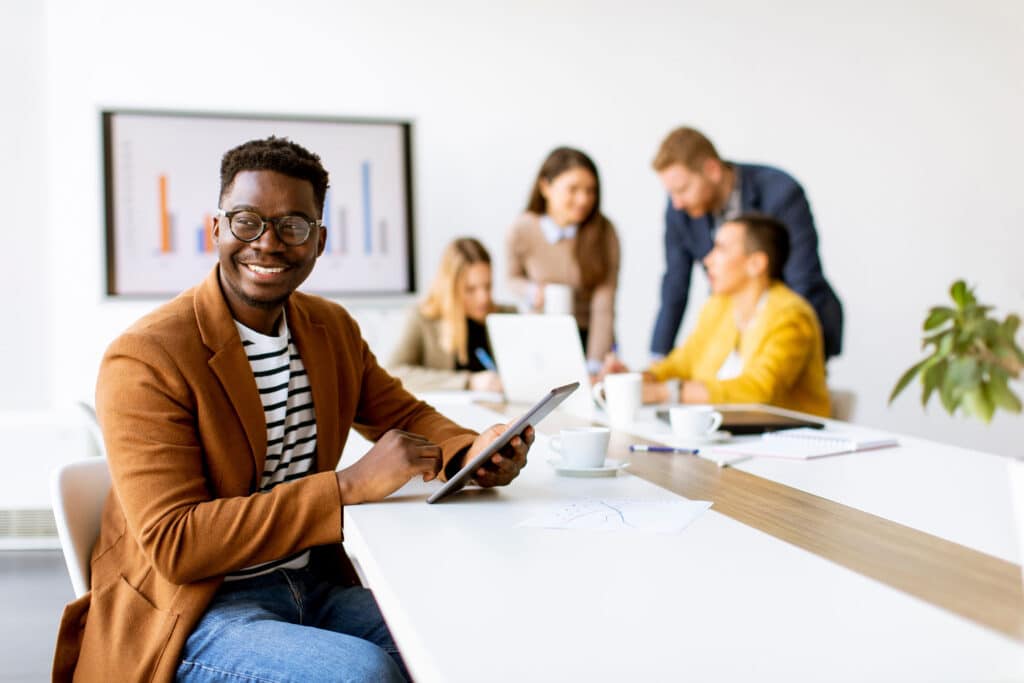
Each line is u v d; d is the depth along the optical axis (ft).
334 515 4.18
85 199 12.87
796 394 12.25
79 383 12.92
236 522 4.08
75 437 11.94
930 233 15.62
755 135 14.96
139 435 4.20
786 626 2.74
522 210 14.25
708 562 3.40
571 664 2.48
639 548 3.60
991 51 15.70
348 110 13.69
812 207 15.15
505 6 14.08
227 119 13.28
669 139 14.64
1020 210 15.92
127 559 4.46
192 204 13.20
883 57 15.34
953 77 15.60
